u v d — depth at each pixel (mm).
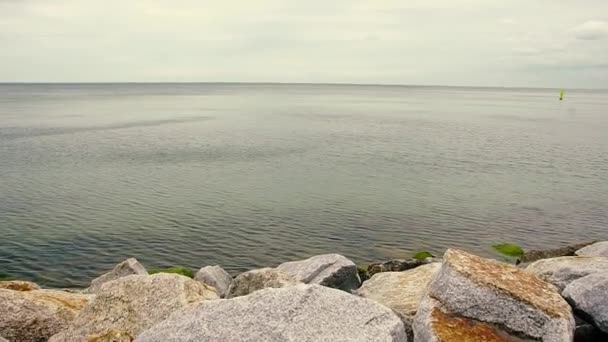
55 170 69500
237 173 69375
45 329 14836
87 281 33875
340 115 196125
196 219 47281
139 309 13414
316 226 45781
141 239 41781
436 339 11367
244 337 10102
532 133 130125
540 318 11844
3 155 82250
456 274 12836
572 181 66375
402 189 60531
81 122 148750
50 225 44875
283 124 150250
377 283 18609
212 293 14844
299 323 10406
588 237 43938
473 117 194000
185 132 123812
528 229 45844
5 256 37656
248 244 41062
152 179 64438
